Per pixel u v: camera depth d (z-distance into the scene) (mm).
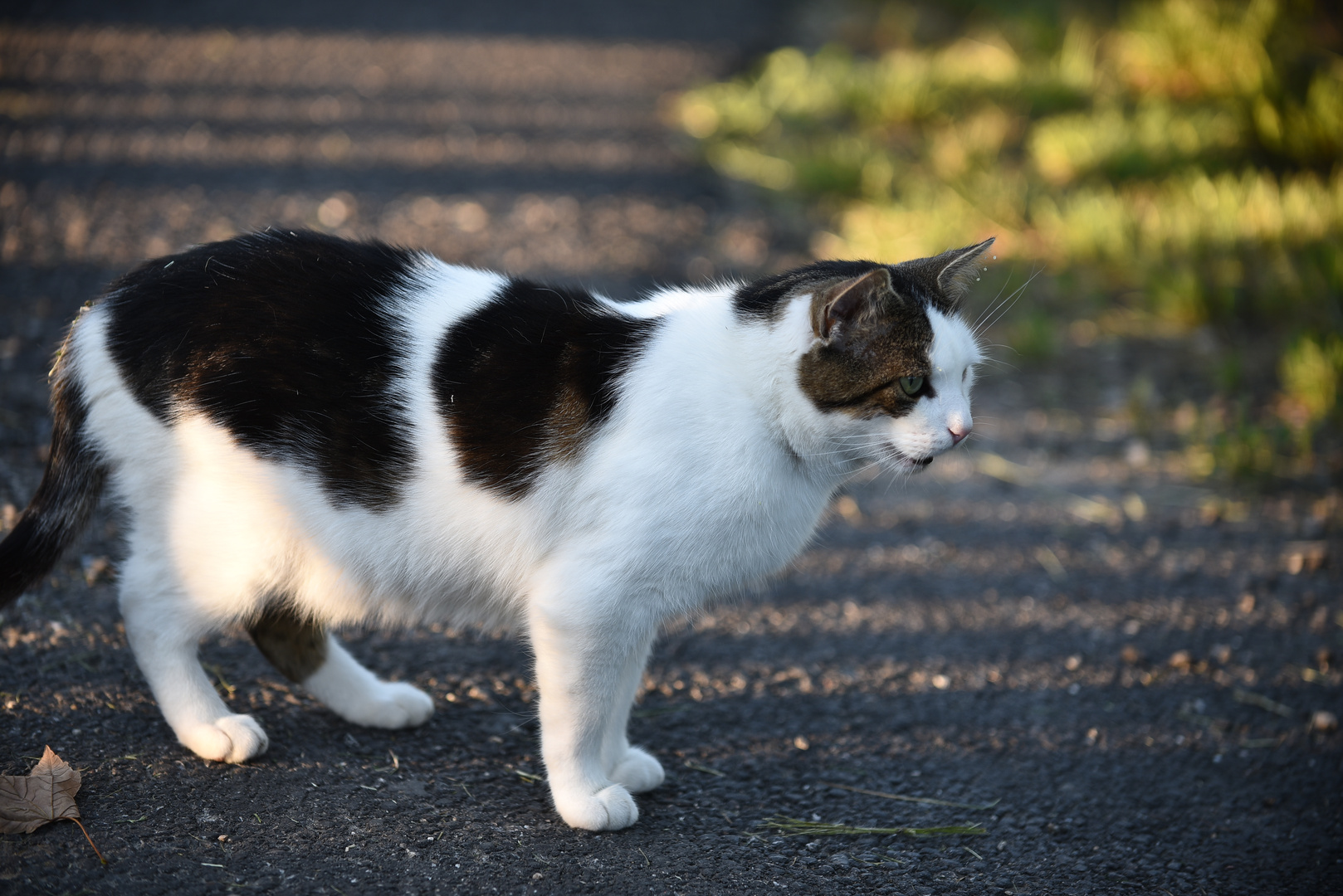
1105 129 7152
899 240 6004
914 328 2270
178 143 6184
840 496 4266
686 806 2602
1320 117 6828
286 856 2211
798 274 2426
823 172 6773
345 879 2180
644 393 2270
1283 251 5895
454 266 2502
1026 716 3117
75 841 2158
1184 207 6203
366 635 3139
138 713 2592
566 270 5371
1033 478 4477
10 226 4977
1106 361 5328
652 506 2225
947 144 7211
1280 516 4270
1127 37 8758
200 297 2291
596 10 10055
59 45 7387
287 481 2281
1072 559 3957
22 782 2211
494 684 2994
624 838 2434
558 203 6176
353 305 2299
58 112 6320
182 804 2312
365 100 7301
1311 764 2992
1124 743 3029
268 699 2752
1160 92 8039
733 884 2330
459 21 9297
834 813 2648
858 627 3486
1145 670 3371
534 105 7633
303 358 2248
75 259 4793
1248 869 2578
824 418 2287
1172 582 3848
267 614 2551
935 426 2318
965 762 2898
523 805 2502
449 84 7801
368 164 6316
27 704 2545
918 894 2377
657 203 6387
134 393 2289
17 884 2025
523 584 2393
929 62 8586
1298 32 8031
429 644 3139
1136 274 5879
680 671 3186
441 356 2277
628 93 8062
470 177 6367
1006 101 7992
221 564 2340
